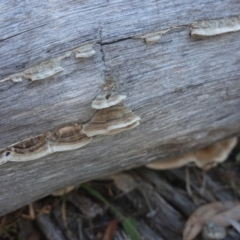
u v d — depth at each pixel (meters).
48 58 0.39
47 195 0.55
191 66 0.45
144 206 0.60
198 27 0.43
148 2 0.41
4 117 0.40
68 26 0.39
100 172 0.53
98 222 0.59
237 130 0.58
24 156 0.41
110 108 0.42
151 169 0.64
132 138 0.48
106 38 0.40
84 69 0.40
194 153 0.61
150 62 0.43
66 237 0.57
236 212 0.59
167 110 0.47
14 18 0.38
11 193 0.47
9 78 0.38
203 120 0.52
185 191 0.63
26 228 0.58
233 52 0.47
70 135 0.43
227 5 0.44
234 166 0.67
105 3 0.40
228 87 0.50
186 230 0.57
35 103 0.40
